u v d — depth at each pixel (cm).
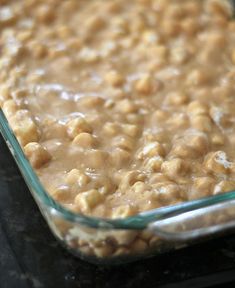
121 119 37
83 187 32
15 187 36
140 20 43
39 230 34
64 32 42
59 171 33
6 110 36
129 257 32
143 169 34
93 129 36
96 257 32
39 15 43
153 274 32
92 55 40
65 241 32
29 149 34
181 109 38
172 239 31
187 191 33
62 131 35
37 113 36
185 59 40
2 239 33
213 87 39
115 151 34
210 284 32
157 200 32
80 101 37
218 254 33
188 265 32
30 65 40
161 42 42
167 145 35
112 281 32
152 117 37
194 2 45
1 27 42
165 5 44
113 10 44
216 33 42
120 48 41
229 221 32
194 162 34
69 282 32
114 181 33
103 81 39
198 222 31
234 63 41
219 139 36
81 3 44
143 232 30
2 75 39
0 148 37
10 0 44
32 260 33
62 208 29
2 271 32
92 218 29
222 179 34
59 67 40
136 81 39
